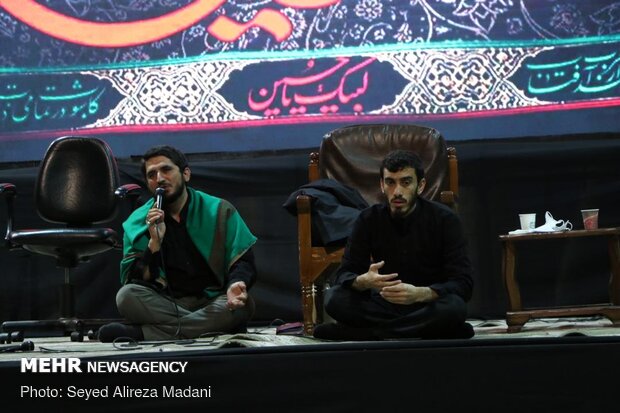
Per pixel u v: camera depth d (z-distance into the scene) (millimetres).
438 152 5145
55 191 5582
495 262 6078
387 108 6250
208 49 6344
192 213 4992
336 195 4820
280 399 3154
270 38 6332
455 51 6254
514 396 3141
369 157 5223
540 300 6070
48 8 6449
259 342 3586
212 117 6312
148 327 4699
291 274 6164
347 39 6301
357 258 4145
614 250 4910
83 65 6395
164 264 4840
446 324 3910
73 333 5281
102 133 6348
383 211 4152
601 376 3121
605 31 6203
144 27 6391
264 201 6203
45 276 6262
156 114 6340
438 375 3150
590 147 6074
